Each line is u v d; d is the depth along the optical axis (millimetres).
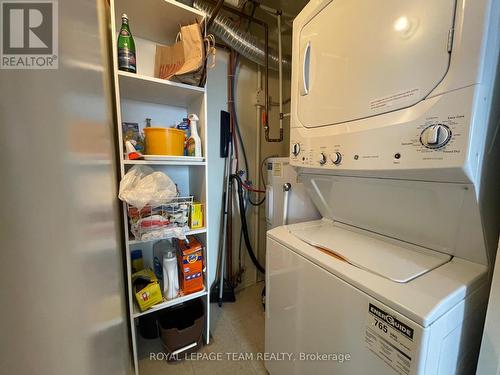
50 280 312
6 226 239
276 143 2561
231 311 2119
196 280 1624
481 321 814
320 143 1061
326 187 1300
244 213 2283
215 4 1751
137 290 1433
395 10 738
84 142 475
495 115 657
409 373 621
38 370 282
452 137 610
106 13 1229
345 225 1370
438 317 618
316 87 1087
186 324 1757
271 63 2156
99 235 589
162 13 1360
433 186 777
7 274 239
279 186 1857
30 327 271
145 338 1768
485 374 728
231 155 2252
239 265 2459
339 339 848
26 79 273
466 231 801
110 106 1157
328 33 1007
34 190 285
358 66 874
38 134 295
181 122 1763
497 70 614
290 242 1126
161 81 1345
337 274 841
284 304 1171
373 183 995
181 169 1944
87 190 483
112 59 1271
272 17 2096
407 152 713
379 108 802
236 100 2271
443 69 626
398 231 1061
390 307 662
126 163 1285
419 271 808
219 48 2092
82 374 403
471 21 569
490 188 723
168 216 1438
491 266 805
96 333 498
